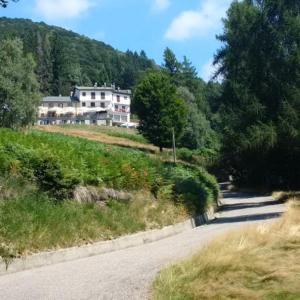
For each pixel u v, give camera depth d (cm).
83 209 1480
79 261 1172
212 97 4588
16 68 6288
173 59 13475
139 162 2273
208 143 9506
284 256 836
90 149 2442
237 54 3516
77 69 16788
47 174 1499
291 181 4744
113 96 14888
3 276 997
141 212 1773
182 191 2395
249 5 3559
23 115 6184
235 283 708
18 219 1171
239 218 2381
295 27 3198
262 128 3609
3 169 1412
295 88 3300
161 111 7806
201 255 835
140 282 771
